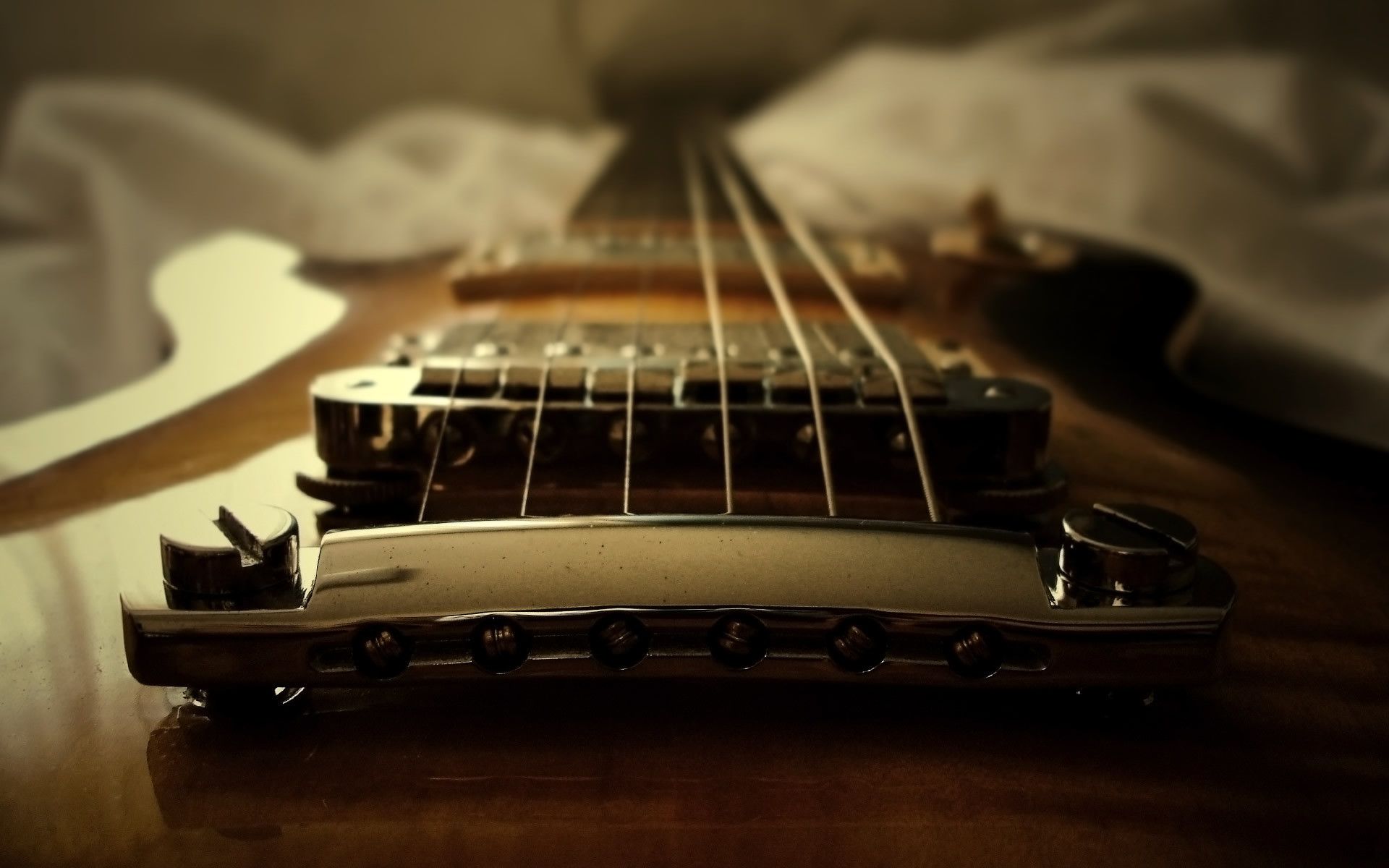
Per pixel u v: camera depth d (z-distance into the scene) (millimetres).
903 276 241
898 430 132
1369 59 448
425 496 128
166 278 250
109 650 116
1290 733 107
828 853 92
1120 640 101
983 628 100
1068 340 215
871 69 515
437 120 541
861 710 108
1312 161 409
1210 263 402
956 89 469
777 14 581
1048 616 100
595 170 365
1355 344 368
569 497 134
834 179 383
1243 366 369
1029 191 421
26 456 156
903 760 102
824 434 132
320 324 216
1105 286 256
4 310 386
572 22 582
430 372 135
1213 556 138
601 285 228
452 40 575
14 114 473
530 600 99
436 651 100
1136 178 415
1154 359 207
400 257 271
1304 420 355
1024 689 110
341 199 455
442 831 94
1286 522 147
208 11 546
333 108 573
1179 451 167
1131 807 98
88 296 401
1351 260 389
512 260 230
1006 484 135
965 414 131
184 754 101
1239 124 417
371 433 132
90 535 136
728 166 377
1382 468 166
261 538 101
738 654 102
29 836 92
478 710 107
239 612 99
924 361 152
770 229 274
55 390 380
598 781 99
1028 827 95
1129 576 102
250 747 102
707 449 134
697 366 138
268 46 558
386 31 569
